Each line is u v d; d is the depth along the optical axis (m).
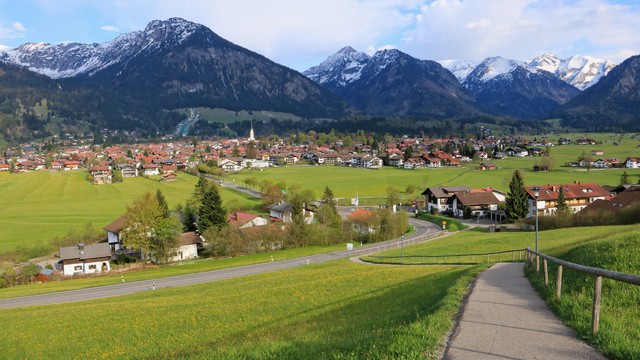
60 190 167.12
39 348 28.92
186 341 26.27
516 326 13.77
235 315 31.09
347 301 30.30
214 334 26.81
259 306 33.22
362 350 12.62
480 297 19.05
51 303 52.75
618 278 11.10
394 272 45.62
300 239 91.75
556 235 65.62
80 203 139.88
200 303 37.47
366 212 102.94
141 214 82.56
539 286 20.20
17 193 161.38
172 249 83.62
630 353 10.40
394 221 98.19
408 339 12.51
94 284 65.06
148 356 24.39
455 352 11.57
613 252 21.84
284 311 30.61
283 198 130.88
